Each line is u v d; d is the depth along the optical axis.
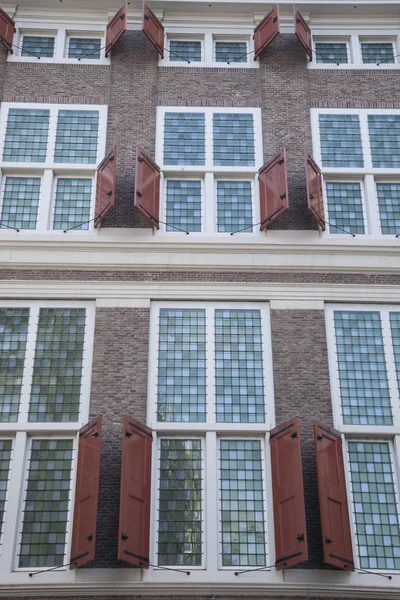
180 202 21.61
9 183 21.75
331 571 16.75
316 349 19.38
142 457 17.41
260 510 17.64
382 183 22.11
